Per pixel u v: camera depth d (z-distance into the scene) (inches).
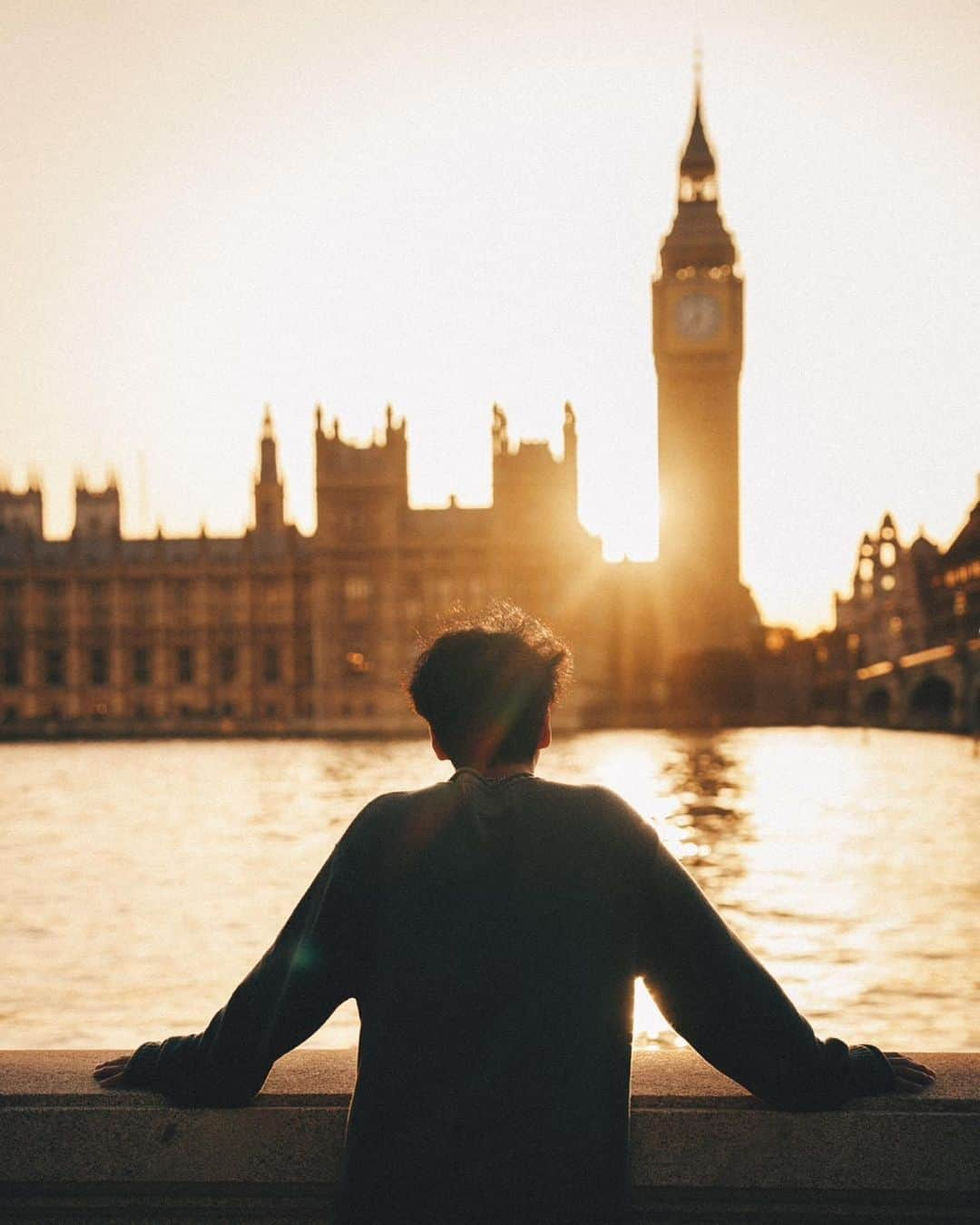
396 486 7834.6
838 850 2049.7
